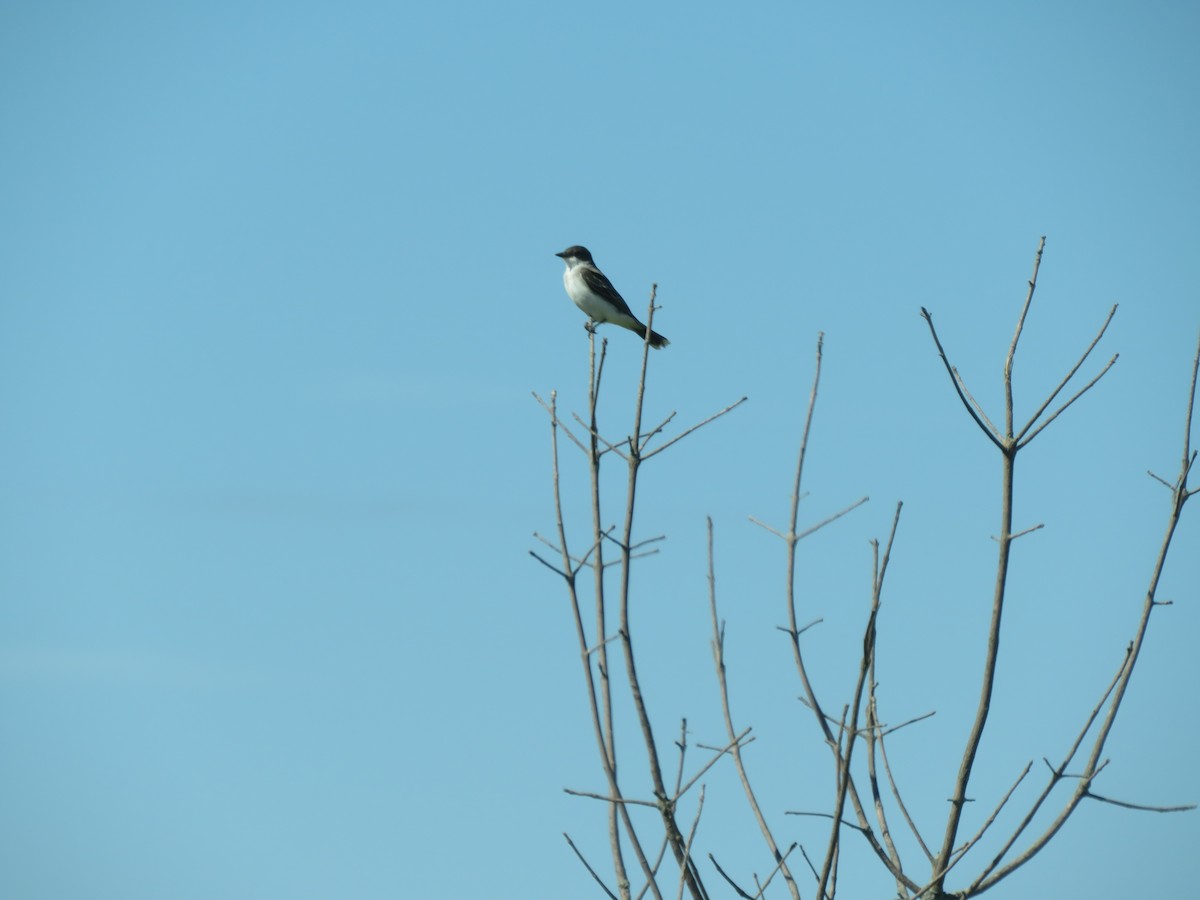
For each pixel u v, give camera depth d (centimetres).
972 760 1080
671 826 1098
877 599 1041
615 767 1145
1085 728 1077
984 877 1073
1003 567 1090
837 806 1053
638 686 1136
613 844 1130
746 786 1207
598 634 1172
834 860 1080
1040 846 1067
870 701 1206
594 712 1157
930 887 1077
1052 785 1074
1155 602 1098
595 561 1186
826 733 1193
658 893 1073
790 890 1139
